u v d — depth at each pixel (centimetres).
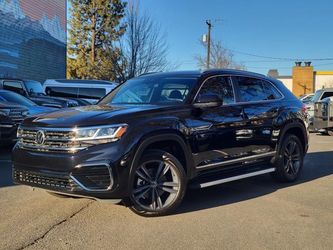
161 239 493
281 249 468
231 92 694
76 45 4344
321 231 527
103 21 4172
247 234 513
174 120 586
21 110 1143
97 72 3859
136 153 541
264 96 757
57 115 577
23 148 571
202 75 665
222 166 652
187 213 592
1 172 864
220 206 630
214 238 498
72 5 4272
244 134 687
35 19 2573
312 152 1238
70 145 527
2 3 2241
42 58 2666
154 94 659
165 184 576
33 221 547
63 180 529
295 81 6500
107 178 523
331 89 1964
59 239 488
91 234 505
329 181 820
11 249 457
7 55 2297
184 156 598
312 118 1830
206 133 623
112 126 533
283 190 739
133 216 571
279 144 761
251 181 809
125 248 465
